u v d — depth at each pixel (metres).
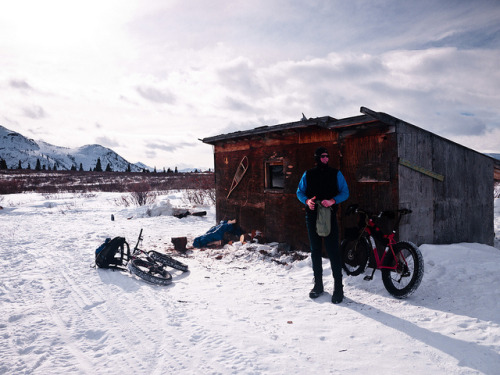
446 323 3.05
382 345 2.77
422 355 2.58
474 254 4.60
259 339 2.96
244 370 2.47
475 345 2.64
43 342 3.08
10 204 19.55
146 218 12.68
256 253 6.20
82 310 3.89
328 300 3.89
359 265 4.59
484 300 3.36
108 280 5.02
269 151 6.93
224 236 7.57
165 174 75.12
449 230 5.48
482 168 6.07
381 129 4.87
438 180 5.26
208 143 8.75
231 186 8.12
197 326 3.30
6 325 3.48
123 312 3.77
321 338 2.95
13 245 7.88
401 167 4.73
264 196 7.11
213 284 4.72
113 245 5.59
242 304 3.88
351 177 5.38
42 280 5.11
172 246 7.47
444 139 5.32
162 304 3.96
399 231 4.71
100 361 2.71
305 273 4.96
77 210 15.98
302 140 6.17
